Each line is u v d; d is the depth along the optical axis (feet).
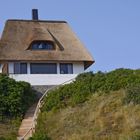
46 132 130.72
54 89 163.84
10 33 207.31
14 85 161.48
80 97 147.33
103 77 155.33
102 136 119.24
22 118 152.25
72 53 200.64
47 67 197.36
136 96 131.64
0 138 127.75
